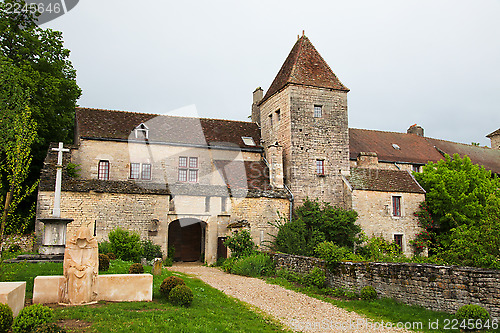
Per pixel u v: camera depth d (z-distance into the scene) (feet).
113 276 28.17
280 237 63.62
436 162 88.63
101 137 67.36
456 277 31.65
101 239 57.41
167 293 30.07
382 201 73.67
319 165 77.36
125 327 21.44
